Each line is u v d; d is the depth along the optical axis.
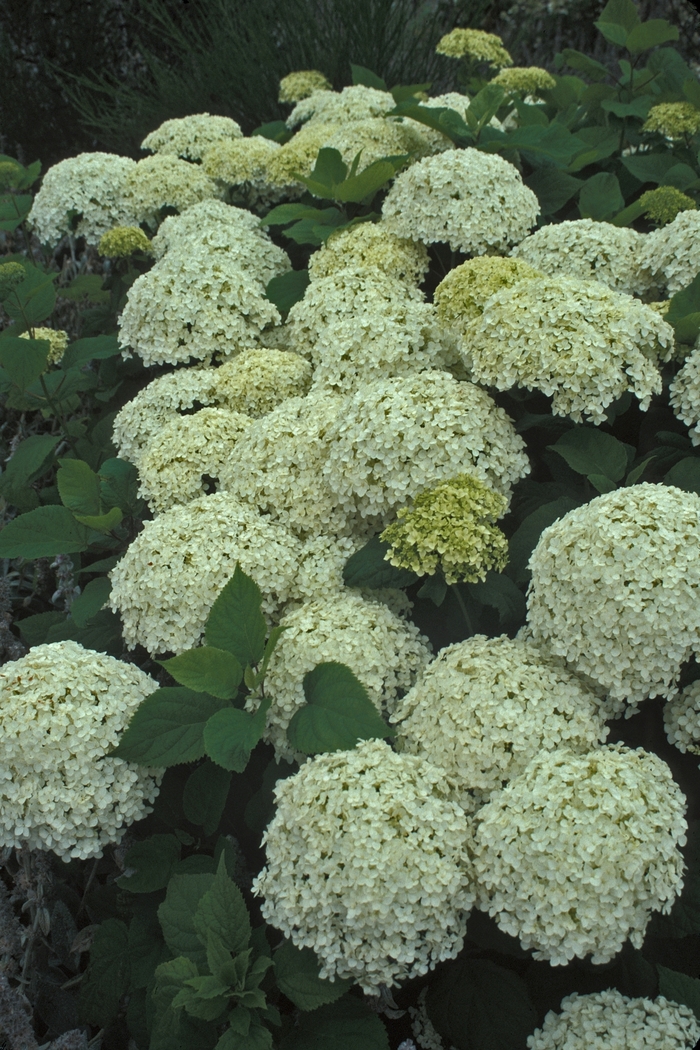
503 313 2.71
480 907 2.01
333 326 3.20
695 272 3.02
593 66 5.11
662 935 2.09
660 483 2.58
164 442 3.13
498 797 2.05
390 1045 2.30
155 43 8.75
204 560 2.59
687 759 2.46
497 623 2.79
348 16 6.95
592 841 1.88
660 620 2.08
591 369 2.58
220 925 1.95
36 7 8.31
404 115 4.15
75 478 3.05
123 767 2.29
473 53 5.33
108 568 3.07
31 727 2.23
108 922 2.38
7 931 2.35
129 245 4.32
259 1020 1.91
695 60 9.13
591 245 3.27
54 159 8.51
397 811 1.98
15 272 3.47
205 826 2.35
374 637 2.47
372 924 1.90
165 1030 2.00
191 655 2.20
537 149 4.04
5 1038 2.16
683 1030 1.82
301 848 1.99
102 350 3.69
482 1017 2.10
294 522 2.82
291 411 2.97
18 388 3.48
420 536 2.37
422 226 3.62
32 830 2.26
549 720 2.16
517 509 2.93
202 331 3.63
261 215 5.25
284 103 6.90
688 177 4.16
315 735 2.17
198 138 5.50
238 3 7.49
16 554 2.99
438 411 2.66
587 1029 1.87
